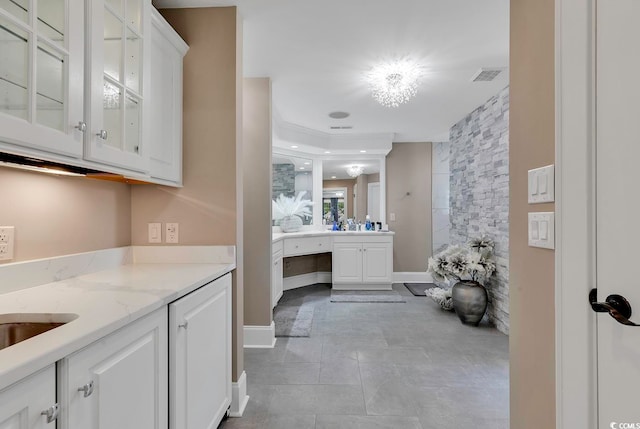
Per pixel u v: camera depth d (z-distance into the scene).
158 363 1.10
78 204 1.51
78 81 1.04
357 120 4.04
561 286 0.89
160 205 1.88
